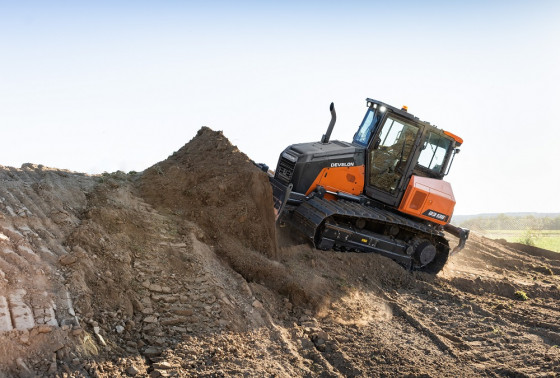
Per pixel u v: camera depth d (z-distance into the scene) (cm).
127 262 757
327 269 1072
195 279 788
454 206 1305
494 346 882
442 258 1327
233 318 746
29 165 993
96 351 595
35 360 544
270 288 900
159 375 590
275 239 1011
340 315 901
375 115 1267
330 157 1211
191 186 1012
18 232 704
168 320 697
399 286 1151
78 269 681
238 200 989
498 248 1875
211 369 627
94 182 992
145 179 1038
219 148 1099
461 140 1295
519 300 1227
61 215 790
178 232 888
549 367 801
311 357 737
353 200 1252
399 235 1297
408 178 1273
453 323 973
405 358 776
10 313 572
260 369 645
